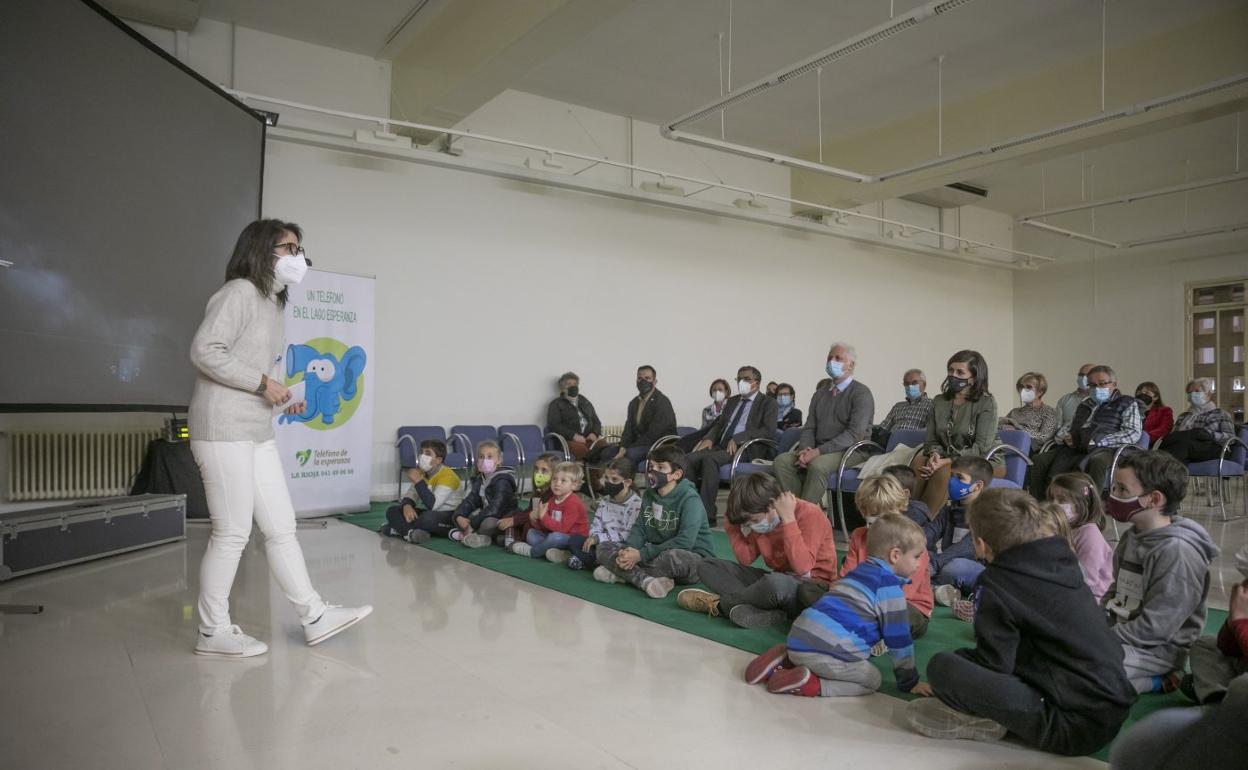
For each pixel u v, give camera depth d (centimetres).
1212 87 621
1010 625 193
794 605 304
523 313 859
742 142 1024
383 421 774
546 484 494
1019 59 790
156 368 507
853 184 1008
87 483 592
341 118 756
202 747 196
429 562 453
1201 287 1211
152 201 499
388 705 226
